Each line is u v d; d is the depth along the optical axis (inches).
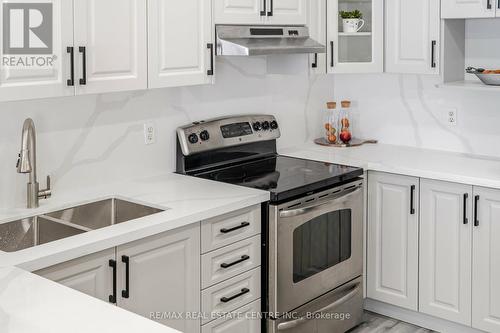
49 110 119.9
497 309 138.3
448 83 152.3
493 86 144.5
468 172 140.9
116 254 102.5
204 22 128.0
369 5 156.4
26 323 67.4
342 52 156.6
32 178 113.6
